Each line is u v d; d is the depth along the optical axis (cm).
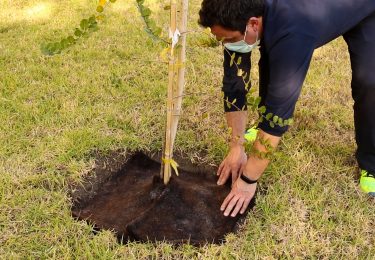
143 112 310
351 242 221
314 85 347
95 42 397
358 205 241
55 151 272
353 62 234
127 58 378
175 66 202
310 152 276
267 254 213
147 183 253
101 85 337
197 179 257
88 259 208
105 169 265
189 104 319
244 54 223
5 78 339
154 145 282
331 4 196
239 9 178
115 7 466
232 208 232
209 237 221
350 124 304
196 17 449
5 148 273
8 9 464
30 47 388
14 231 222
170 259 209
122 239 218
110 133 290
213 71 361
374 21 223
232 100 237
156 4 470
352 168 266
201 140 287
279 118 189
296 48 180
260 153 201
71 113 303
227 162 255
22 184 248
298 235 223
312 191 246
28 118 300
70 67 360
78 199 245
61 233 220
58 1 484
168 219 226
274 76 188
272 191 247
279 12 181
